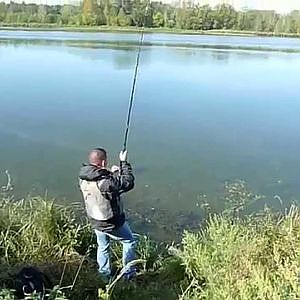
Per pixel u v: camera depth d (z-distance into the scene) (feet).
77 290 16.83
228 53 141.90
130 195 33.45
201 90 77.97
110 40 173.78
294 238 16.83
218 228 18.92
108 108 62.13
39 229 20.06
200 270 17.58
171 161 42.01
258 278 14.49
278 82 89.45
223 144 48.21
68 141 47.14
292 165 42.27
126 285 17.65
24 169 38.27
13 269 17.13
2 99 65.05
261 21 247.91
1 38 163.32
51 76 84.17
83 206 25.52
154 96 71.26
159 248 22.66
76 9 249.75
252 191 35.14
